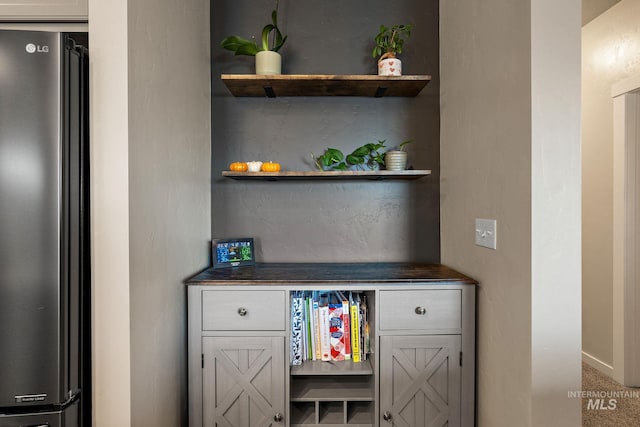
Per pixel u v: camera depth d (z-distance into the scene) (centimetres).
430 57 196
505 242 127
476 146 150
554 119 111
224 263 184
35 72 93
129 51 106
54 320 95
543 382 112
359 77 167
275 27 177
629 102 239
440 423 149
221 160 195
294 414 163
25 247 94
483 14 143
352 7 196
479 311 147
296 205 196
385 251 197
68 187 97
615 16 248
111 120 104
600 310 262
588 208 274
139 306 112
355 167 195
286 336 149
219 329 149
